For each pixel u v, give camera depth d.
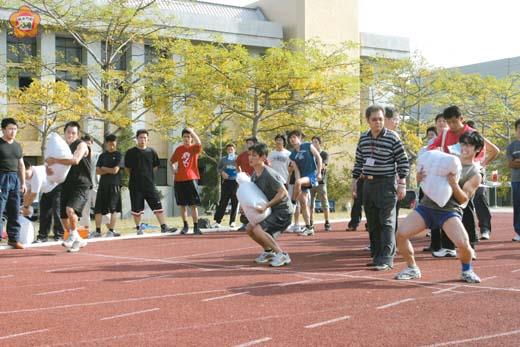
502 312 5.29
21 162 11.05
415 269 7.08
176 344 4.36
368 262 8.62
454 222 6.73
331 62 23.73
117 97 22.84
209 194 33.12
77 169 10.32
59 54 28.19
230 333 4.65
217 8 36.59
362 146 8.06
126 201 31.22
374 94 33.09
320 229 15.28
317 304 5.68
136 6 24.36
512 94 34.16
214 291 6.39
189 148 14.02
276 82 21.94
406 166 7.88
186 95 22.86
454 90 32.69
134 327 4.87
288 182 13.30
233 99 22.77
